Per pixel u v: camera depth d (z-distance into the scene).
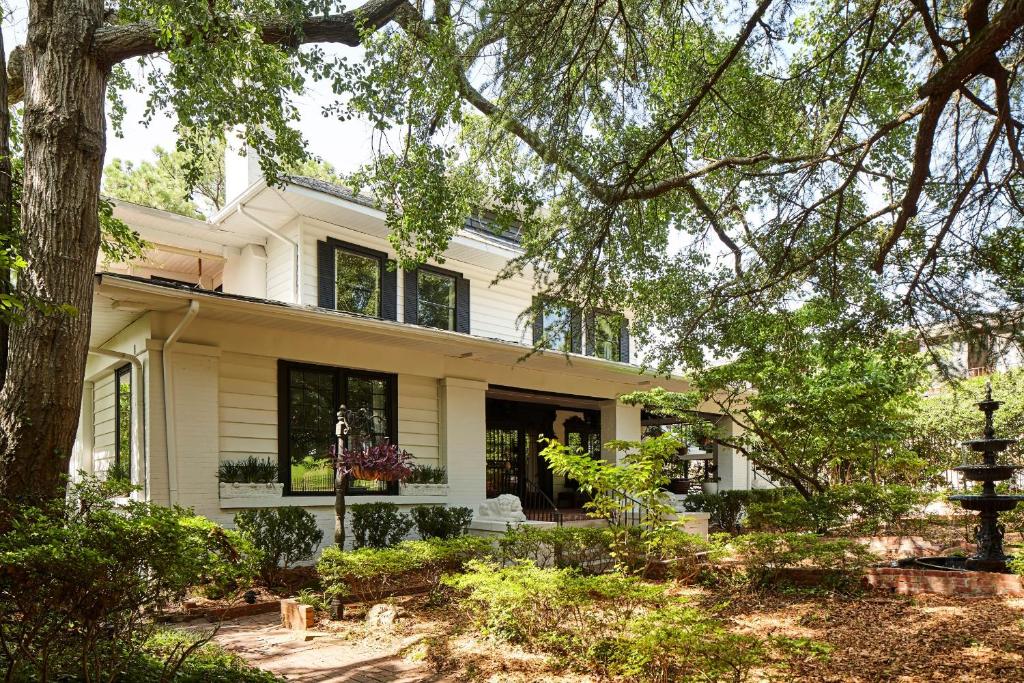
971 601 7.71
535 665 5.75
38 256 5.33
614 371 14.58
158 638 5.59
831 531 13.77
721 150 8.42
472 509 12.36
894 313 8.05
